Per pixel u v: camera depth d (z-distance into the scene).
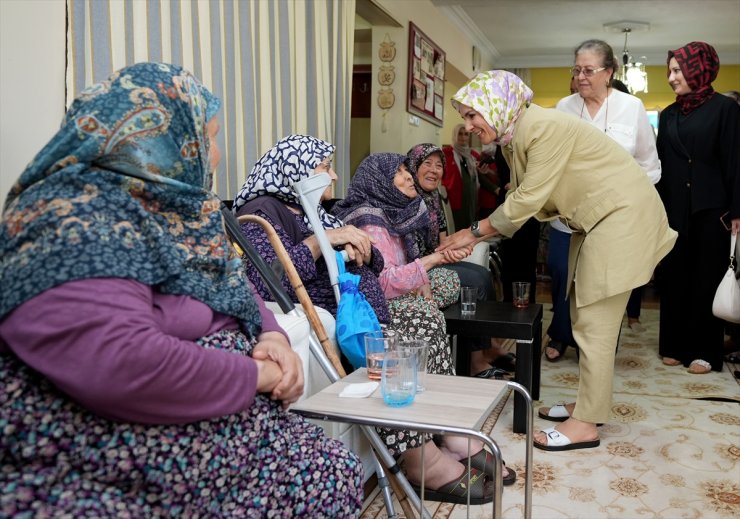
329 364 1.83
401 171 2.99
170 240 1.13
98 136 1.06
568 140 2.63
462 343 3.21
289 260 1.91
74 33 2.18
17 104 1.96
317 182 2.14
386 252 2.71
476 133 2.74
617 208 2.66
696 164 3.89
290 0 3.54
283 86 3.51
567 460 2.63
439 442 2.36
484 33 8.59
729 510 2.22
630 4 7.03
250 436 1.18
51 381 0.97
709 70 3.84
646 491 2.36
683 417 3.14
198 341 1.16
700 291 3.93
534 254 4.93
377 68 5.84
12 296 0.95
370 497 2.28
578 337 2.78
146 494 1.05
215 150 1.35
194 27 2.82
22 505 0.94
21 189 1.06
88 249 0.98
